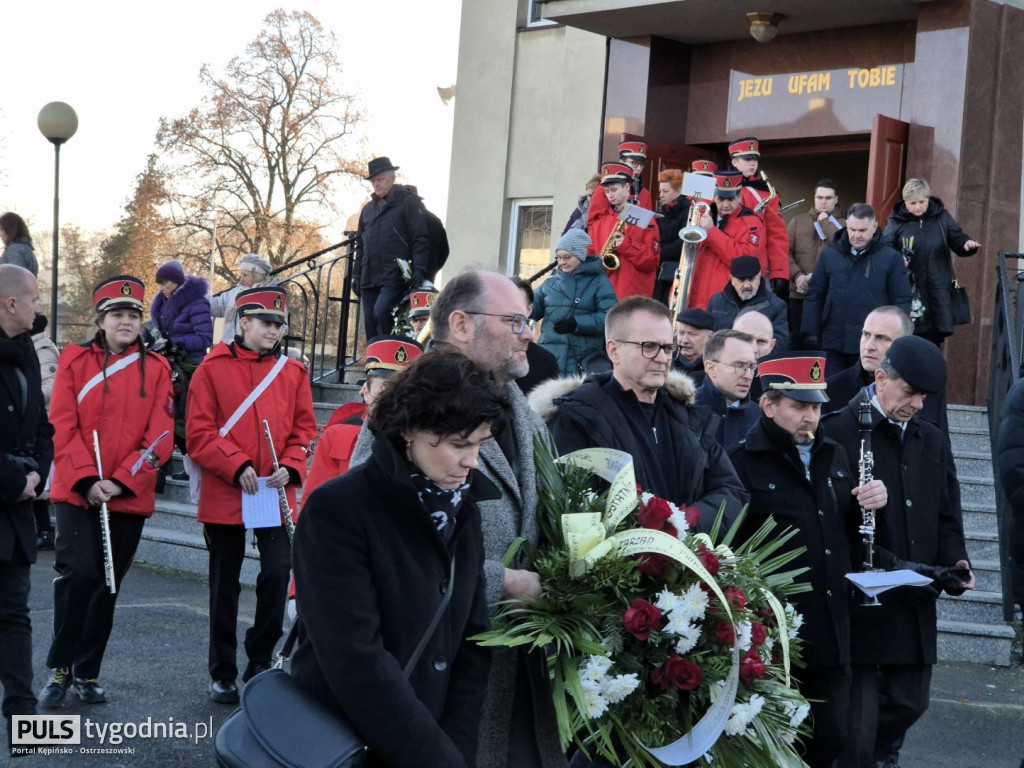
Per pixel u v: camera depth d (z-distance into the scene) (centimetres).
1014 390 496
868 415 486
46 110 1233
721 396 562
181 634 728
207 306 1029
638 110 1251
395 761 246
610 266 943
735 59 1244
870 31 1153
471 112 1505
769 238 966
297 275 1226
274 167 3162
